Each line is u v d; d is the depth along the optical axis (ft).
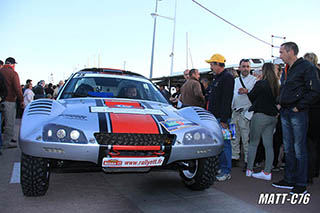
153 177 11.50
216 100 11.74
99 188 9.67
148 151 7.80
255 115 11.93
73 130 7.36
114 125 7.79
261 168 14.46
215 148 8.74
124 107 9.45
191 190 9.82
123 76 12.68
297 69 10.05
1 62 18.89
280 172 13.62
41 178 7.75
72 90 11.12
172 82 41.70
